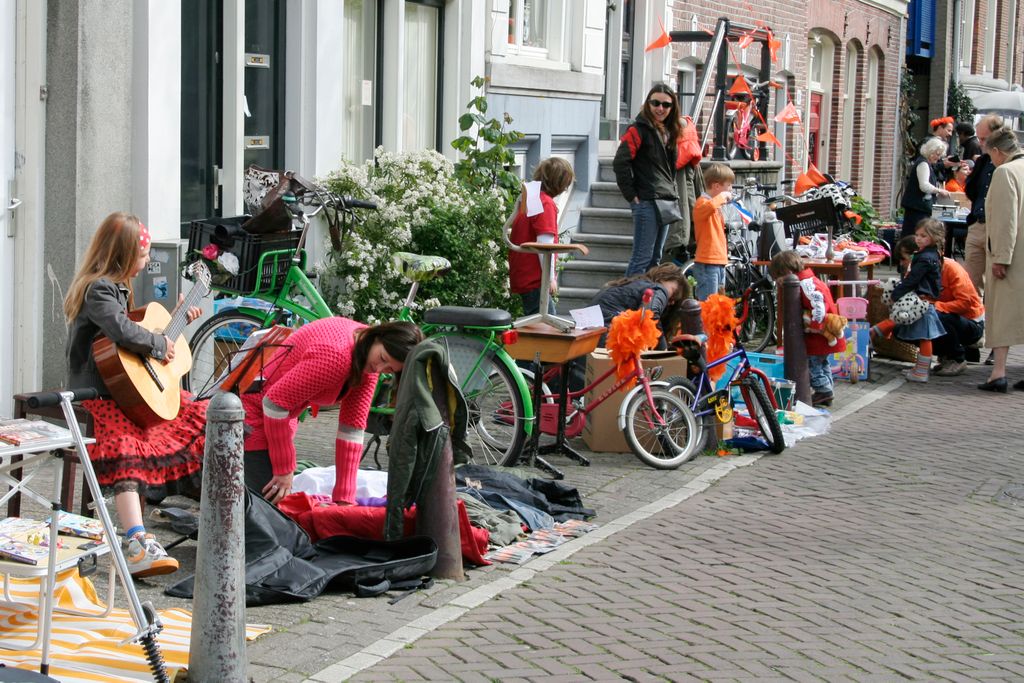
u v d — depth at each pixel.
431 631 5.89
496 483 7.94
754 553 7.42
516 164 15.10
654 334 9.23
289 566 6.23
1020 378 14.15
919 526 8.19
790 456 10.03
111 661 5.19
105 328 6.21
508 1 15.14
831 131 27.56
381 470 8.19
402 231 11.20
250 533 6.32
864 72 28.80
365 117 13.27
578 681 5.39
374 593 6.28
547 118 15.80
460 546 6.69
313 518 6.80
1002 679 5.74
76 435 5.06
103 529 5.33
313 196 9.61
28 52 8.97
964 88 36.72
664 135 13.08
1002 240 12.98
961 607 6.69
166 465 6.40
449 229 11.55
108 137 9.49
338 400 7.02
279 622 5.86
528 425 8.71
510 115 14.79
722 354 9.94
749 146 20.42
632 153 13.00
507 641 5.82
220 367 7.77
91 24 9.20
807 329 11.86
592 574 6.86
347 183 11.51
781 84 22.20
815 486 9.10
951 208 19.86
